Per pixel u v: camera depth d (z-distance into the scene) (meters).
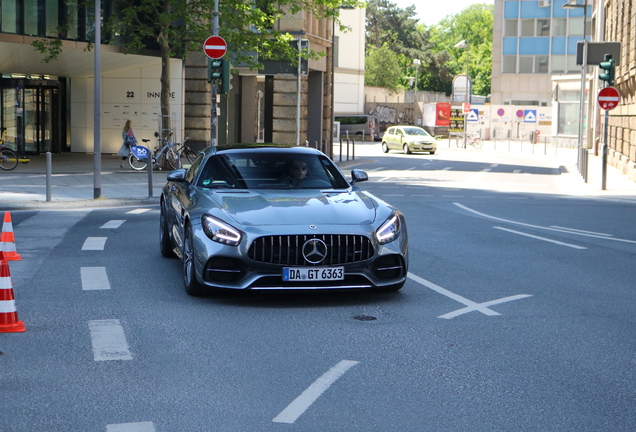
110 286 8.50
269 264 7.36
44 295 8.01
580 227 14.52
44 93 34.28
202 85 32.81
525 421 4.53
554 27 72.88
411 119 78.06
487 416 4.61
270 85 37.19
